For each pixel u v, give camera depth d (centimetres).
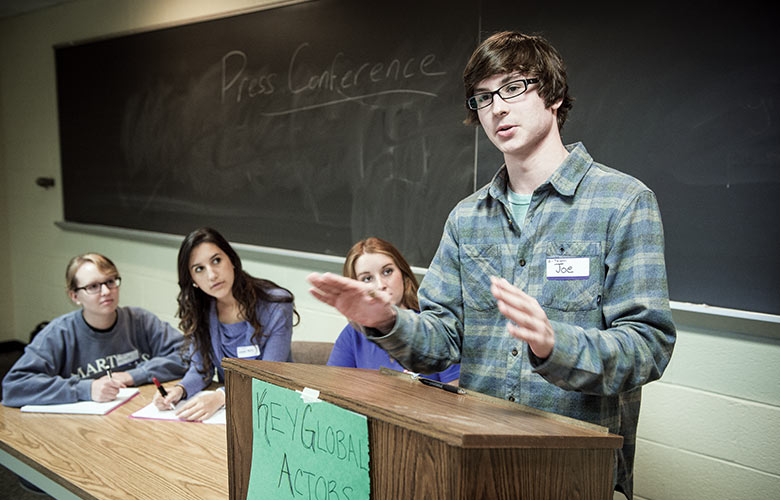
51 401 183
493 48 96
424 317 99
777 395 168
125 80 363
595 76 191
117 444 151
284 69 283
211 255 192
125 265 381
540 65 95
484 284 105
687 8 172
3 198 469
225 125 312
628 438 110
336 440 75
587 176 98
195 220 335
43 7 414
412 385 87
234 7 302
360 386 81
